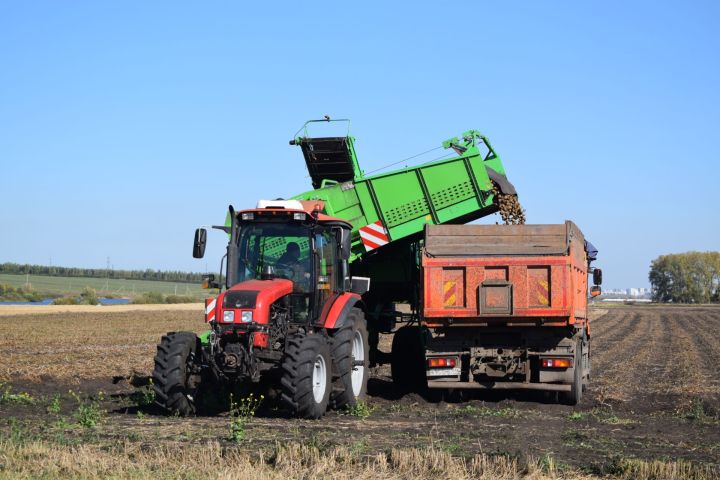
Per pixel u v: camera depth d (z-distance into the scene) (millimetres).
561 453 9219
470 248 13883
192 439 9641
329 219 13648
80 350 25078
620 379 18281
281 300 12453
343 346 12820
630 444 9914
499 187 16609
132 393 15180
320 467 7977
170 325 39438
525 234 13805
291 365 11500
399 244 17000
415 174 16266
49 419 11555
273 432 10305
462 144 16656
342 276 13789
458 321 13891
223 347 11828
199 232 12789
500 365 13984
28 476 7586
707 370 20344
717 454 9336
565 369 13828
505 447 9477
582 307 15320
